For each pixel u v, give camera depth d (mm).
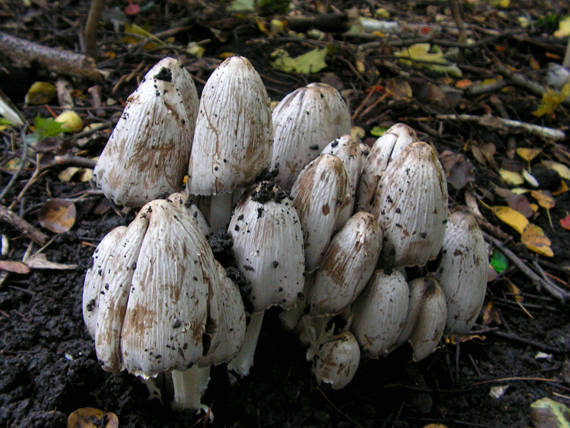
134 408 256
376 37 627
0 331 281
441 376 311
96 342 199
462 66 608
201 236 195
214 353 215
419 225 233
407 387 292
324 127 256
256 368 282
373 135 472
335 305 239
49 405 248
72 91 474
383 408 285
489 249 393
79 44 553
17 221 337
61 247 336
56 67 475
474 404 299
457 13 623
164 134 221
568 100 570
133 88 487
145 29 586
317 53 549
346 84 534
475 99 550
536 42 680
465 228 261
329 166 228
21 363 260
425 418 286
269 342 289
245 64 213
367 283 246
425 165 230
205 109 214
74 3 645
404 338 264
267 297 224
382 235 238
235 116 210
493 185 464
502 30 744
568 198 472
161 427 252
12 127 434
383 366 298
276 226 214
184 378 234
